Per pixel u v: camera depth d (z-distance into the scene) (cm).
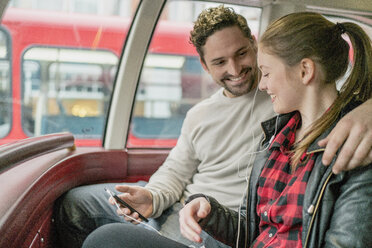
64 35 424
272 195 128
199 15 198
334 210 108
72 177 231
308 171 117
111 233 120
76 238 215
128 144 277
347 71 126
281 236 121
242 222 145
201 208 129
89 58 436
